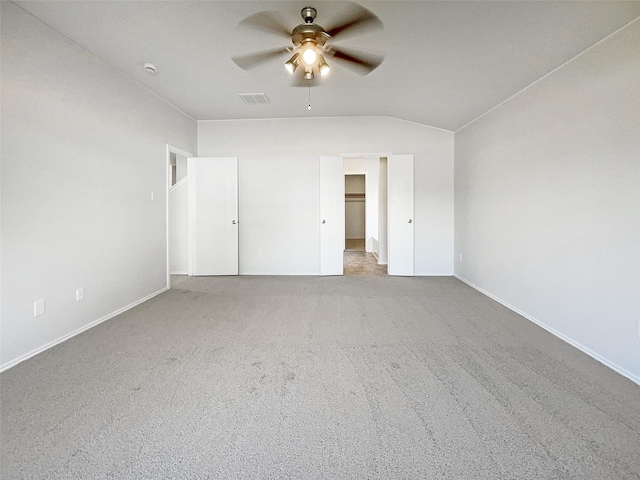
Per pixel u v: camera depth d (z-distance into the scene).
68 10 2.33
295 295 4.11
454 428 1.59
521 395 1.87
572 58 2.59
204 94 4.09
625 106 2.12
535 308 3.10
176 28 2.58
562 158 2.71
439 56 2.89
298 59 2.50
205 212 5.32
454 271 5.32
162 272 4.25
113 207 3.30
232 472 1.33
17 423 1.61
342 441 1.50
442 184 5.30
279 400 1.83
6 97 2.22
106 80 3.18
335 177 5.32
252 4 2.27
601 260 2.31
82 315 2.89
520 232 3.35
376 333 2.83
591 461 1.38
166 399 1.83
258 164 5.39
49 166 2.55
